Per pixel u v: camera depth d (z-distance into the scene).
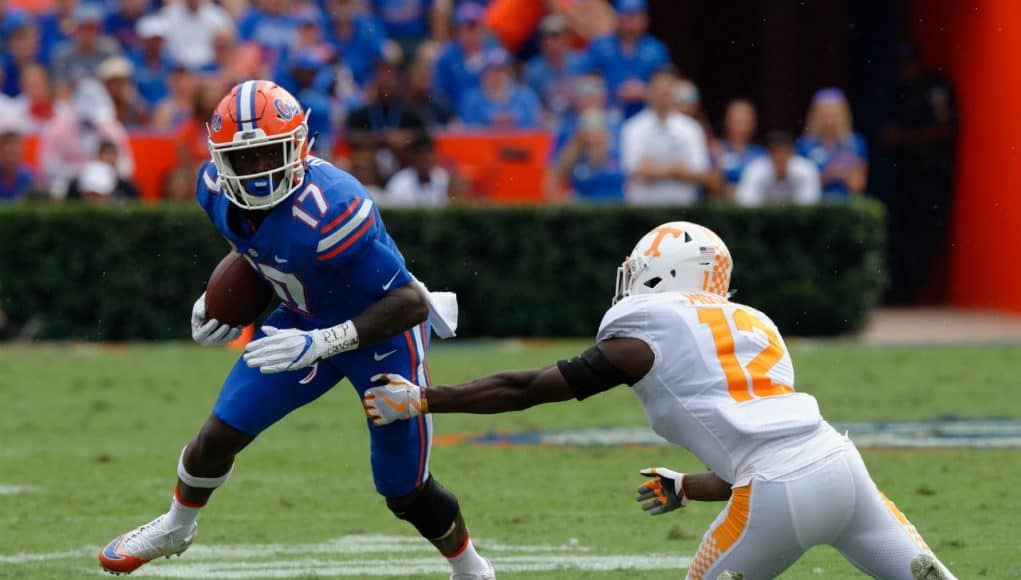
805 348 41.44
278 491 25.33
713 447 15.70
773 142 44.22
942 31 51.09
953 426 30.84
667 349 15.78
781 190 44.25
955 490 24.88
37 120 46.16
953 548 20.91
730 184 47.00
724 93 57.47
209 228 41.69
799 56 55.78
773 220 42.53
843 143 46.09
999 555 20.44
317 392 18.00
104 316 41.69
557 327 42.66
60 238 41.44
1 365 38.44
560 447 29.03
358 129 43.88
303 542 21.75
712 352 15.76
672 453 28.31
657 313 15.91
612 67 49.81
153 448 28.78
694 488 17.03
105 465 27.30
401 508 18.12
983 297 50.09
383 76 43.88
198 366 38.41
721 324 15.92
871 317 46.81
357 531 22.48
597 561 20.42
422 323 17.89
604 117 46.25
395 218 41.91
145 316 41.84
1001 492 24.70
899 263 51.62
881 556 15.45
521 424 31.66
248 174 16.61
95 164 43.56
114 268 41.56
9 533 22.19
